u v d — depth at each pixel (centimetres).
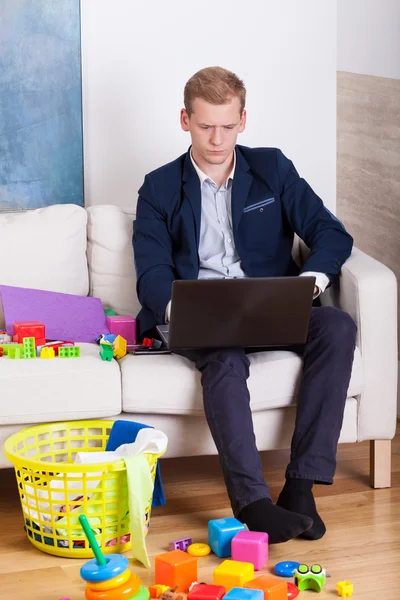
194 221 232
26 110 272
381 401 220
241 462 184
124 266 254
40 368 198
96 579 150
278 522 175
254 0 289
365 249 299
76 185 280
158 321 225
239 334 194
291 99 298
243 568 164
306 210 234
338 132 304
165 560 166
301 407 197
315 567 166
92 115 280
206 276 234
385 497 217
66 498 176
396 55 274
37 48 270
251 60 292
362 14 287
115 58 279
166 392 203
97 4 274
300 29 295
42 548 183
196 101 219
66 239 250
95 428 206
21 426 202
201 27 286
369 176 292
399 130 275
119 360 212
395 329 219
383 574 172
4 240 244
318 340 202
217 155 223
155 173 239
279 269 236
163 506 212
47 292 237
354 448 260
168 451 209
